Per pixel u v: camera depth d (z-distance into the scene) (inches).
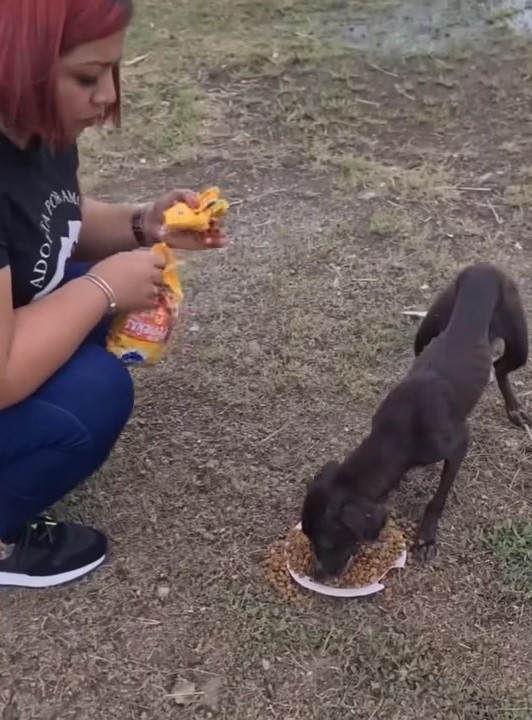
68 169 97.3
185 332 145.5
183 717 96.0
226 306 150.7
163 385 135.9
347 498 101.7
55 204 94.6
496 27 249.0
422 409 108.0
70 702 97.6
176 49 238.7
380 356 140.6
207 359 140.2
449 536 114.3
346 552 101.8
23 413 96.5
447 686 97.9
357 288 154.3
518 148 193.3
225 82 222.1
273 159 191.8
